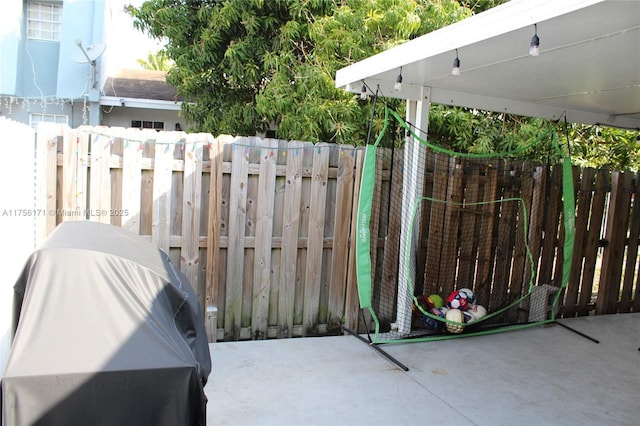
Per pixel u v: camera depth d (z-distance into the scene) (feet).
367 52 18.02
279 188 13.47
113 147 12.10
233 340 13.48
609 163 23.61
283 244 13.60
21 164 10.46
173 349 5.80
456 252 15.62
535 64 11.07
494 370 12.32
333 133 18.24
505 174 16.03
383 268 14.74
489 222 15.92
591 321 17.39
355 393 10.60
